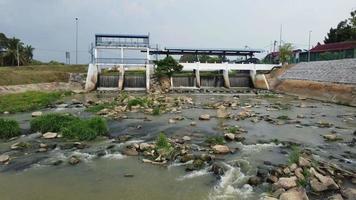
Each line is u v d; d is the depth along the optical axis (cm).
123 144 2062
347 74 4497
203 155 1753
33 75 5691
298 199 1148
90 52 6341
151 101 4034
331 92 4512
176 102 4116
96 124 2336
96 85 6003
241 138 2214
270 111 3612
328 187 1301
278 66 6869
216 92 5722
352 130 2597
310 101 4575
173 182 1422
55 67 7656
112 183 1415
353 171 1562
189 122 2864
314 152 1916
